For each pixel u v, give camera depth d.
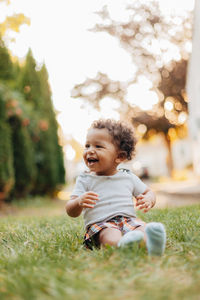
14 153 10.46
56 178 13.14
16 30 13.44
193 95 18.58
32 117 12.05
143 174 24.11
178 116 23.48
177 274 1.63
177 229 2.72
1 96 8.89
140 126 24.14
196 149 20.62
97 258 1.99
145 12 21.58
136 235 2.05
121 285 1.47
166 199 10.50
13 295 1.41
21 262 1.89
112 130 2.74
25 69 13.56
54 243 2.50
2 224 4.12
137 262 1.81
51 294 1.37
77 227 3.43
